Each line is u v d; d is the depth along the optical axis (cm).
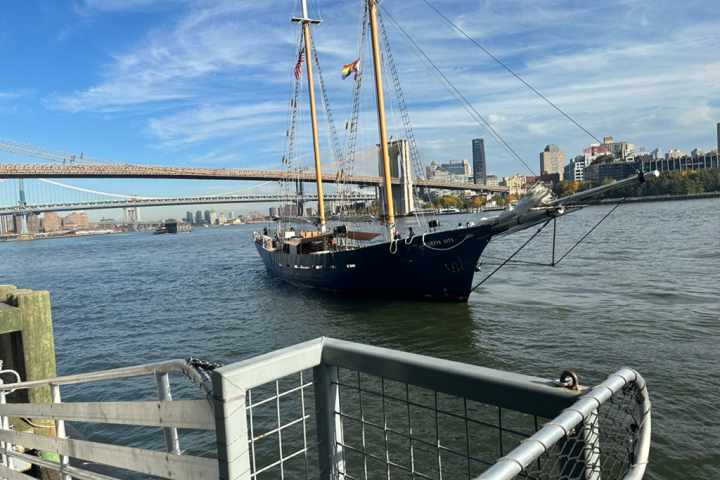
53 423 610
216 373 186
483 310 2028
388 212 2625
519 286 2569
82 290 3847
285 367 208
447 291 2191
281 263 3406
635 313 1777
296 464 834
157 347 1853
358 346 218
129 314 2611
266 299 2750
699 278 2427
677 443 830
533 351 1428
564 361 1316
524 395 165
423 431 919
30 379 586
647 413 175
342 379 1214
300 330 1942
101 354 1811
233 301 2778
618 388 156
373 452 867
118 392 1284
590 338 1502
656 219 7875
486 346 1523
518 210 1880
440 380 189
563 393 155
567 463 162
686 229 5488
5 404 439
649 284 2355
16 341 596
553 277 2792
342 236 2953
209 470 204
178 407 221
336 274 2644
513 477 120
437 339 1658
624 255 3562
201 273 4566
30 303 589
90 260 7662
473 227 1991
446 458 823
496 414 955
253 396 1124
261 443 916
